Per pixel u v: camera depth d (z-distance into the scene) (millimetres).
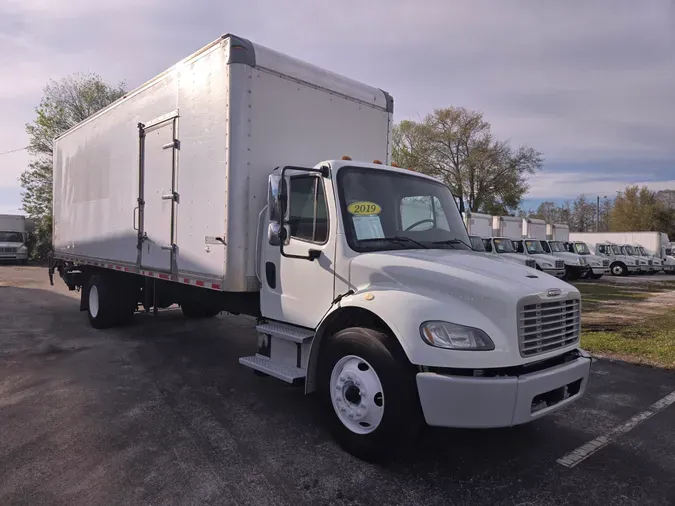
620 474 3678
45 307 11422
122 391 5340
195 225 5352
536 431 4473
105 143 7660
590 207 76500
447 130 39562
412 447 3791
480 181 39156
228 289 4805
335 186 4195
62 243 9820
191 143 5426
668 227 56375
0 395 5164
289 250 4535
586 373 3832
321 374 4047
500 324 3342
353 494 3271
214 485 3357
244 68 4785
